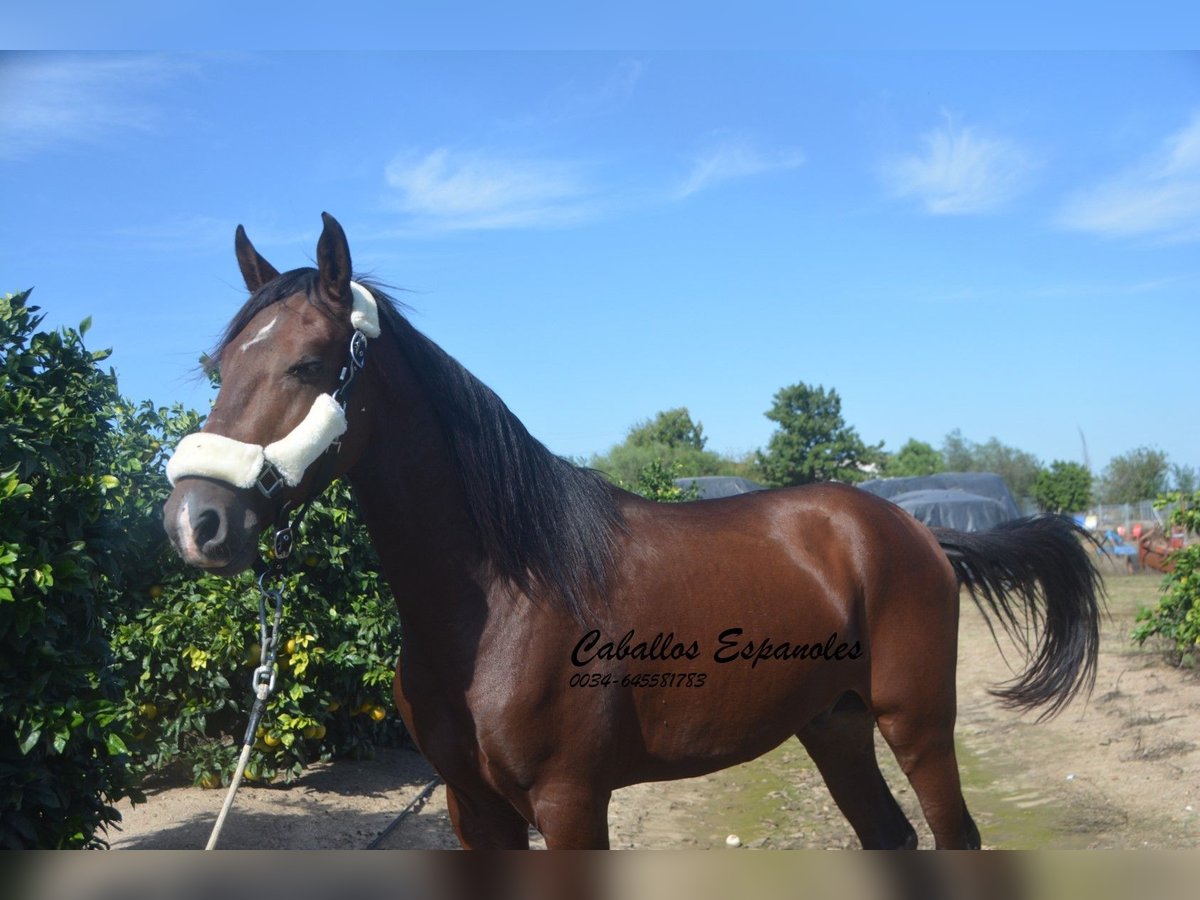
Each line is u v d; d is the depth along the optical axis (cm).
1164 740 615
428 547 275
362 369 265
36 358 330
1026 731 701
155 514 477
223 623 546
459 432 281
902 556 335
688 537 309
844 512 336
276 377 249
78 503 319
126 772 384
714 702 295
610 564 289
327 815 535
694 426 4822
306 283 265
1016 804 540
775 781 645
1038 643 385
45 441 308
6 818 304
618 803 586
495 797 285
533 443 295
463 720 273
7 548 283
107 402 375
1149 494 4084
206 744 573
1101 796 532
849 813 366
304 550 582
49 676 298
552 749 270
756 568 310
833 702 331
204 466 238
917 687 327
